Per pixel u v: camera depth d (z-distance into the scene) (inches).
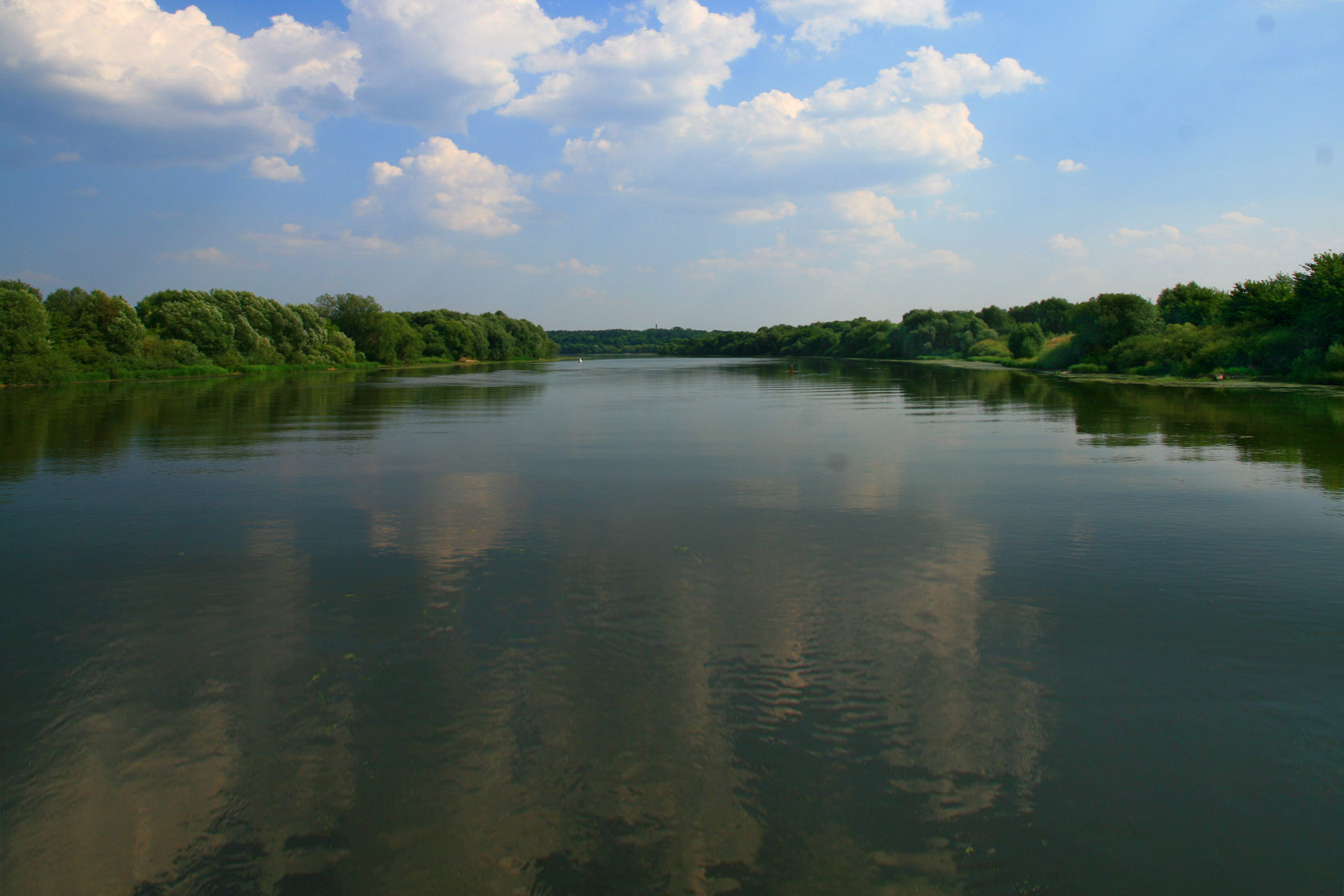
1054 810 216.4
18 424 1219.9
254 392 2130.9
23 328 2433.6
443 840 205.0
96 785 231.3
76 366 2694.4
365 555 456.4
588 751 244.4
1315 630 332.5
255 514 568.1
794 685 285.7
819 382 2632.9
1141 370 2536.9
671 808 217.2
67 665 311.7
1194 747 245.4
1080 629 335.9
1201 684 285.7
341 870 195.0
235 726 262.2
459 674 297.3
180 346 3166.8
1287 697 275.9
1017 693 279.9
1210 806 217.6
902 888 187.6
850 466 754.2
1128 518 529.7
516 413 1430.9
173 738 255.9
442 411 1473.9
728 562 434.0
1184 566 421.4
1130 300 2994.6
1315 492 603.2
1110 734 252.8
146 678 299.1
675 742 248.7
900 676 292.7
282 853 201.3
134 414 1402.6
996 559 436.1
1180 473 692.7
